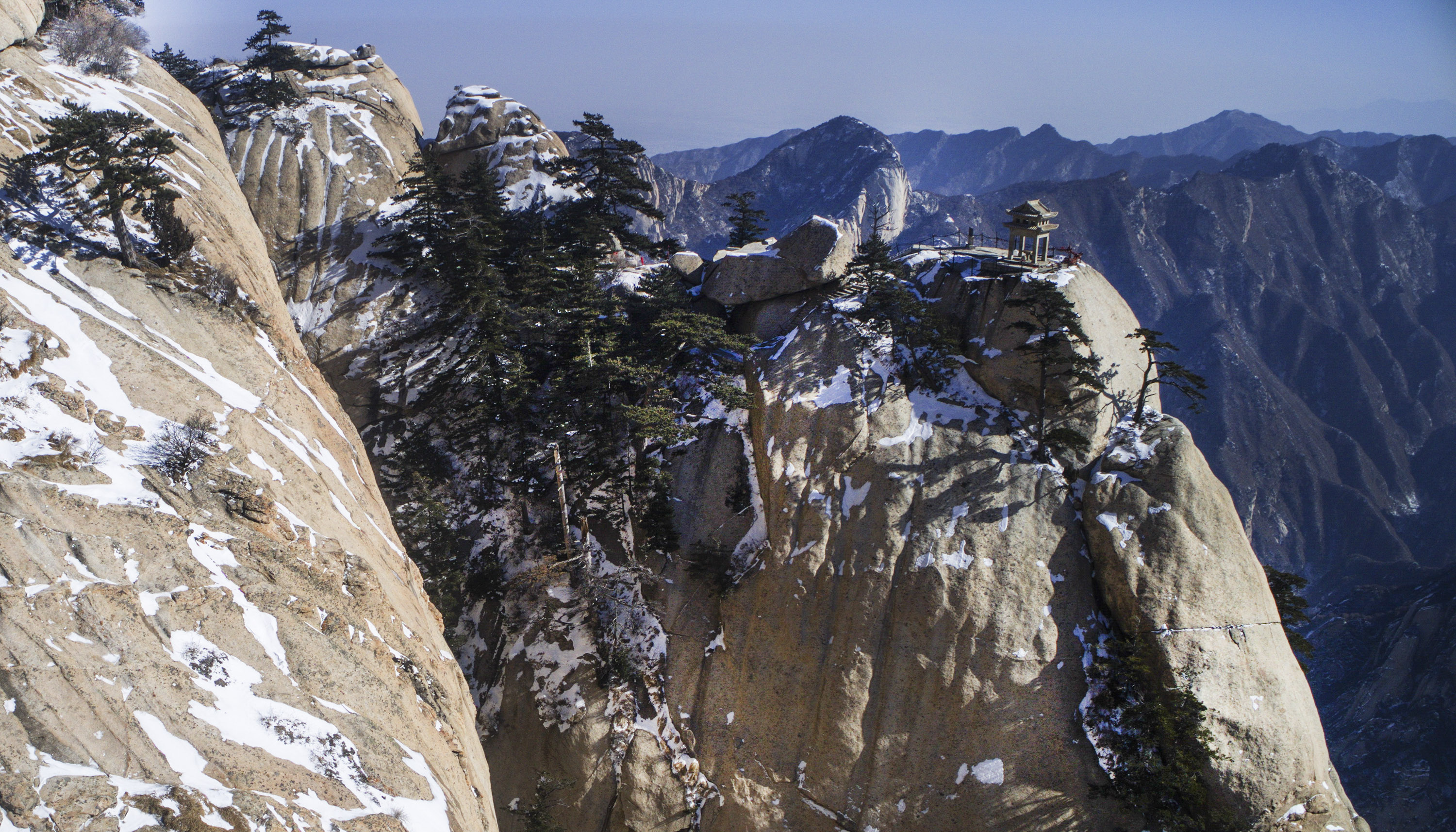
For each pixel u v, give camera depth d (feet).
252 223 161.27
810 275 174.09
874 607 144.25
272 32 216.74
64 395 90.89
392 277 196.34
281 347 129.90
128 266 112.88
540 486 164.45
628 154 199.52
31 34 142.92
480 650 158.10
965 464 147.95
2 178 113.29
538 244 177.06
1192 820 127.75
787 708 146.92
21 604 73.82
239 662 82.89
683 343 164.66
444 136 232.94
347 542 109.40
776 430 157.69
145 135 118.52
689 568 157.58
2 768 65.57
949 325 157.79
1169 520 137.39
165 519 86.22
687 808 147.95
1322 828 132.57
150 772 71.00
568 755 148.56
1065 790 134.00
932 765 138.82
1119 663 135.13
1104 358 152.46
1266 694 132.36
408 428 183.93
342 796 79.10
